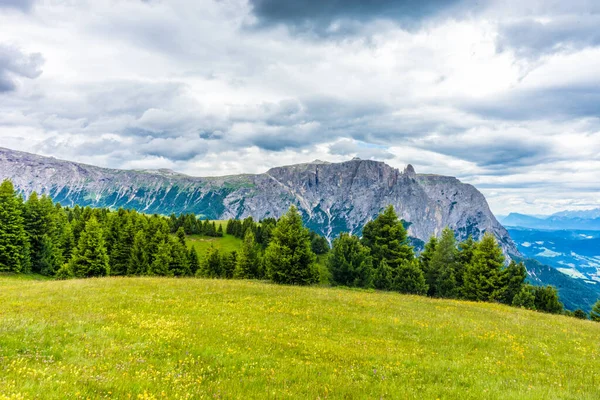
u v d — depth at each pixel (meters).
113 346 11.83
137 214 100.69
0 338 11.42
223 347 13.12
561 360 15.99
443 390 10.57
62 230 79.12
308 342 15.37
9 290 25.05
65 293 23.45
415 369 12.84
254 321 18.61
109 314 17.16
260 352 13.07
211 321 17.44
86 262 62.22
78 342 12.02
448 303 33.12
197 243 133.75
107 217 93.19
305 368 11.63
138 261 72.19
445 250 61.81
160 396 8.05
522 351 16.97
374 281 53.81
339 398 9.20
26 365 9.12
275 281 46.81
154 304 20.77
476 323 23.17
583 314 60.25
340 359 13.32
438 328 20.72
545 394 10.74
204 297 24.69
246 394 8.80
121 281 31.62
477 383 11.55
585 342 20.36
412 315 24.36
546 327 24.14
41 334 12.43
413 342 17.42
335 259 53.81
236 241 140.00
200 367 10.73
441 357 15.02
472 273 55.03
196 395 8.41
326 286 47.47
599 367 15.22
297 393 9.21
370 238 65.56
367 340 17.05
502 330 21.56
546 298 61.16
